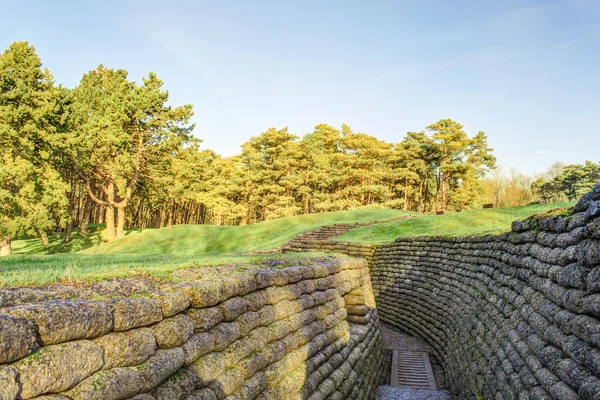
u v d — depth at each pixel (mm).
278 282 5828
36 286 3312
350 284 9625
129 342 2801
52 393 2203
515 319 5617
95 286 3506
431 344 12406
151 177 44031
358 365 7973
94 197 44906
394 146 65750
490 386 5867
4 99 30281
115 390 2537
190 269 5254
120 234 47469
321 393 5871
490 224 27984
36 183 34906
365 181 62688
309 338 6262
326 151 73312
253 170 66375
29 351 2111
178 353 3293
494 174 75438
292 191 69312
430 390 9344
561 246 4449
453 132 59750
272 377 4750
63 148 34312
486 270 8461
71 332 2387
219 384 3701
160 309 3275
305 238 32438
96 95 47844
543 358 4203
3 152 31859
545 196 75375
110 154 40250
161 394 2992
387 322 16906
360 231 31219
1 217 33750
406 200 62094
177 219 75312
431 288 13422
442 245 13414
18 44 31656
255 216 76000
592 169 67438
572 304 3795
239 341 4344
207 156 72000
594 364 3143
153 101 38750
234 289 4500
